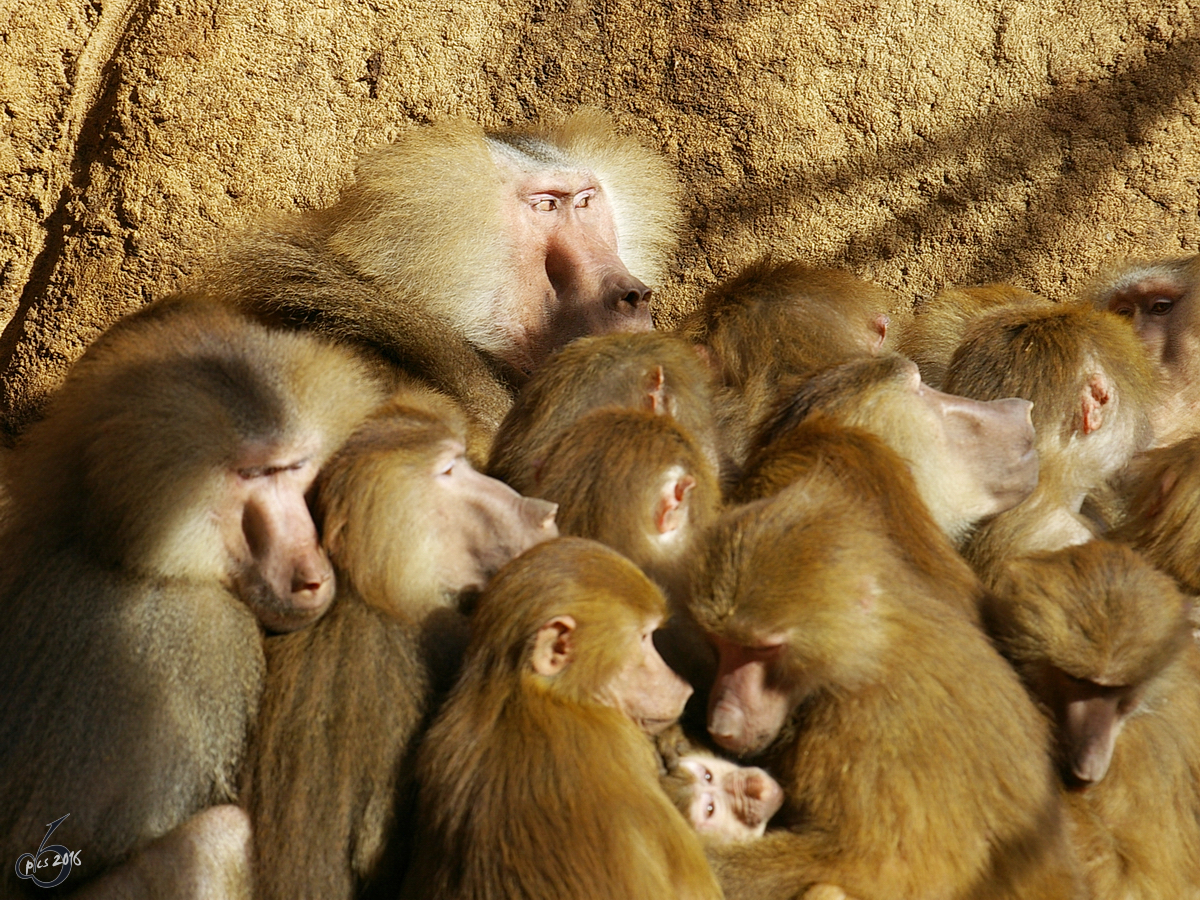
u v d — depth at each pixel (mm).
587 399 2836
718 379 3047
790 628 2537
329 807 2586
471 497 2686
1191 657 2730
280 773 2600
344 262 3105
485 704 2555
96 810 2574
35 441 2729
